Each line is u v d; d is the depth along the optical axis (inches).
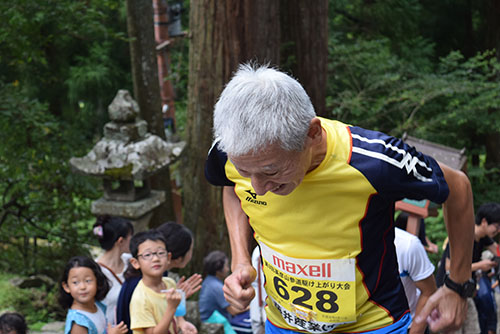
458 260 67.6
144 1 297.1
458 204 62.2
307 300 60.9
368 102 401.7
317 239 57.5
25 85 393.7
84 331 114.4
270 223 59.6
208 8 274.2
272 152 46.9
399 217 148.0
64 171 289.6
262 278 115.6
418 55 462.9
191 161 296.7
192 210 301.1
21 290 253.1
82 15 281.0
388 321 60.4
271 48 277.1
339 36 458.9
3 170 285.0
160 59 380.5
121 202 200.8
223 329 167.3
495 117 366.3
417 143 179.0
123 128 197.0
